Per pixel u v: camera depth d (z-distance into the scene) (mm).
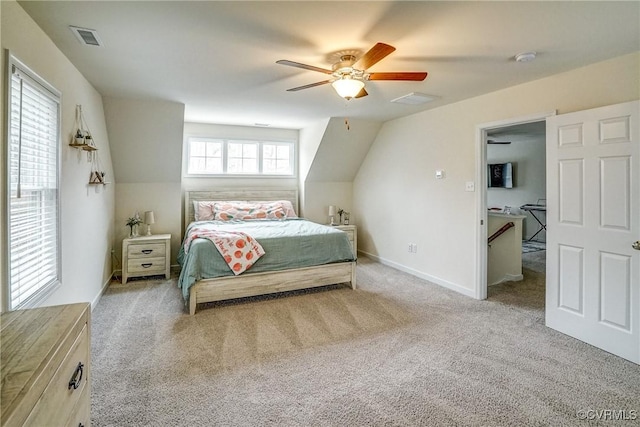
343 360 2406
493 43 2291
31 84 1937
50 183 2268
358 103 4004
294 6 1823
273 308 3406
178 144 4457
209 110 4375
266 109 4324
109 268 4191
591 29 2090
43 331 1069
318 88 3389
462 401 1950
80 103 2918
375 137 5469
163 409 1858
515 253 4473
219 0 1766
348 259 4016
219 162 5551
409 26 2049
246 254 3473
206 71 2879
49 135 2252
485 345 2635
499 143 7574
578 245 2717
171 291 3906
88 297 3162
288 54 2500
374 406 1908
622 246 2436
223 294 3400
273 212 5336
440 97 3707
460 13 1894
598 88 2646
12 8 1733
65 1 1775
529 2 1774
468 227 3836
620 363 2363
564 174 2805
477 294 3725
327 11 1875
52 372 945
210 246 3396
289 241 3740
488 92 3508
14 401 739
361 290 4023
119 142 4176
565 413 1846
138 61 2648
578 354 2490
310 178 5867
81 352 1224
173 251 4965
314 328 2941
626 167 2404
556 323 2898
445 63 2662
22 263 1868
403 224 4922
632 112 2359
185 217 5273
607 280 2529
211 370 2260
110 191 4238
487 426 1750
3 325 1113
